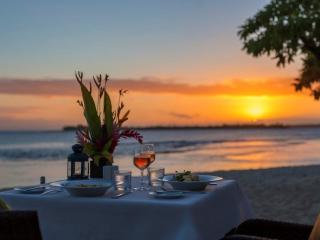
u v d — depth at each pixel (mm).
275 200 7922
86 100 3516
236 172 13797
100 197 2838
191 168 23266
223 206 3150
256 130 166000
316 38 10070
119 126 3549
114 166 3500
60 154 40344
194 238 2547
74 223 2814
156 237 2643
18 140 86562
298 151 40750
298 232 2822
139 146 3332
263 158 31438
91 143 3535
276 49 10273
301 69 11727
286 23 10125
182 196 2814
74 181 3246
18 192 3068
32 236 2010
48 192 3035
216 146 51812
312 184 9547
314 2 10125
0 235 1941
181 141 68562
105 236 2748
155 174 3223
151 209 2666
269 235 2885
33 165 28156
